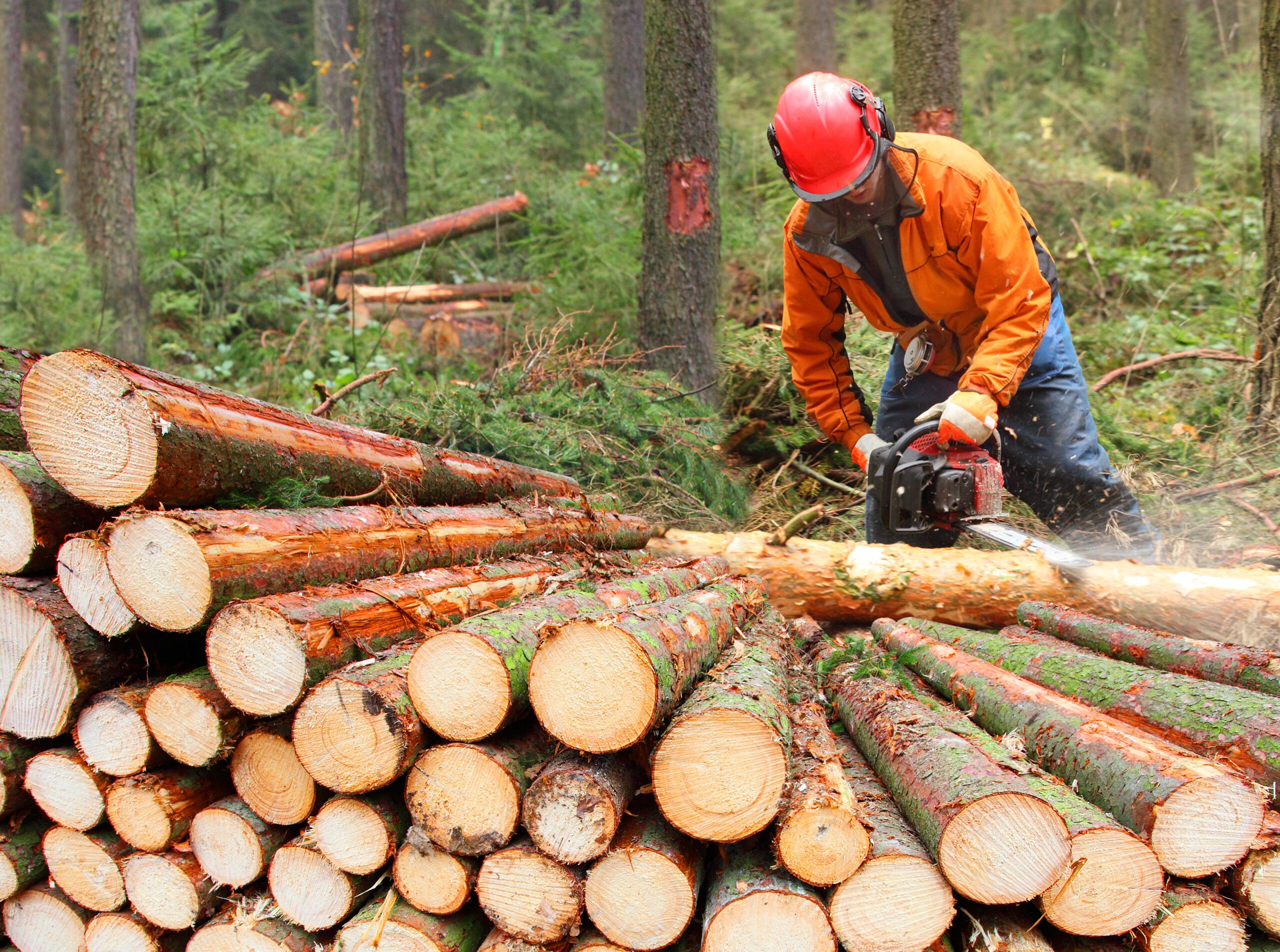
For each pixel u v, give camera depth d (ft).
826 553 11.43
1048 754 6.21
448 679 5.39
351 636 5.94
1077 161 34.32
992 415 9.63
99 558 5.78
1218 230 27.30
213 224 25.57
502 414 14.32
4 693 6.05
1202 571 9.87
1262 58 14.93
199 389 6.27
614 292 21.63
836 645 9.78
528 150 37.37
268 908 6.03
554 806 5.24
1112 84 41.78
